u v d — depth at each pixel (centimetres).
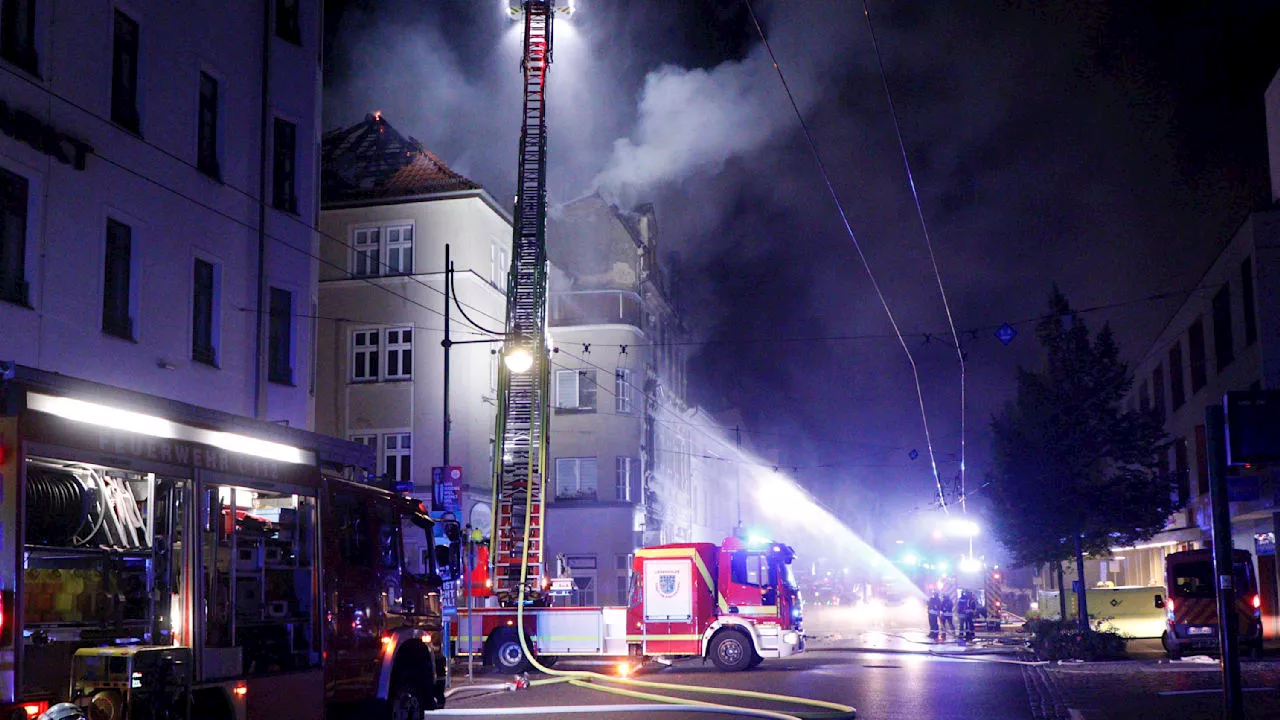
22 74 1719
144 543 855
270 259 2345
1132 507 3056
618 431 4691
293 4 2488
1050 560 3228
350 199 3906
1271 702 1611
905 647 3044
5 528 691
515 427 2800
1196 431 3966
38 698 715
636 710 1584
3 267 1692
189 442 861
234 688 886
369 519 1161
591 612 2400
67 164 1812
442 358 3803
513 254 2973
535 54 3131
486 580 2652
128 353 1928
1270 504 2877
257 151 2325
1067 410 3109
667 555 2405
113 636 817
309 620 1014
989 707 1619
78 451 748
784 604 2397
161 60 2052
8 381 705
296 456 1013
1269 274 2980
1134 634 3312
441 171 3978
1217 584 1094
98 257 1873
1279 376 2945
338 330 3872
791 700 1661
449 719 1539
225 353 2192
